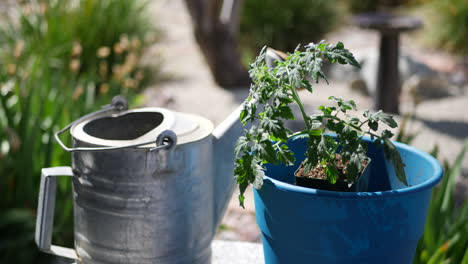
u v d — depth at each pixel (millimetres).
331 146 969
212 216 1028
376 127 899
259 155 890
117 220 918
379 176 1087
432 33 6605
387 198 857
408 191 864
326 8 6074
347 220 871
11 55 3996
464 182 3307
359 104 4863
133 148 878
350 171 874
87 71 4535
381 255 907
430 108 4793
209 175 986
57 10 4625
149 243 927
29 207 2029
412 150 1039
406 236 912
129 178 893
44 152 2184
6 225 1942
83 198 945
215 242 1413
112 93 3189
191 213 956
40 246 980
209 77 5590
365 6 7066
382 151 1074
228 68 5254
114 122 1034
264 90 920
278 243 955
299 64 899
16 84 2330
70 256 1004
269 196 934
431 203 1715
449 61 6223
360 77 5250
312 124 915
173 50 6535
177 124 955
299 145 1095
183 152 909
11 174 2035
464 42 6406
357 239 882
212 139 1002
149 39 5160
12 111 2295
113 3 4852
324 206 872
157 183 901
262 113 923
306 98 4906
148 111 1018
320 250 905
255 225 2740
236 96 5027
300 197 884
